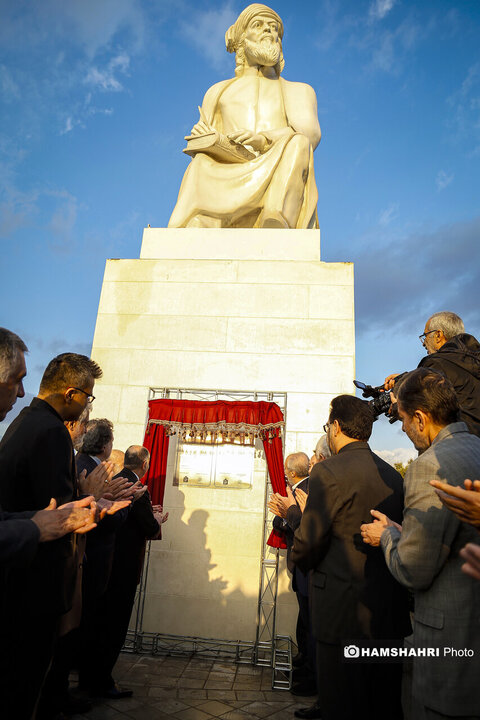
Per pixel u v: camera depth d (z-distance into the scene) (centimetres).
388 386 330
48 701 272
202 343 566
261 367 551
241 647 466
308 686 362
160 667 418
